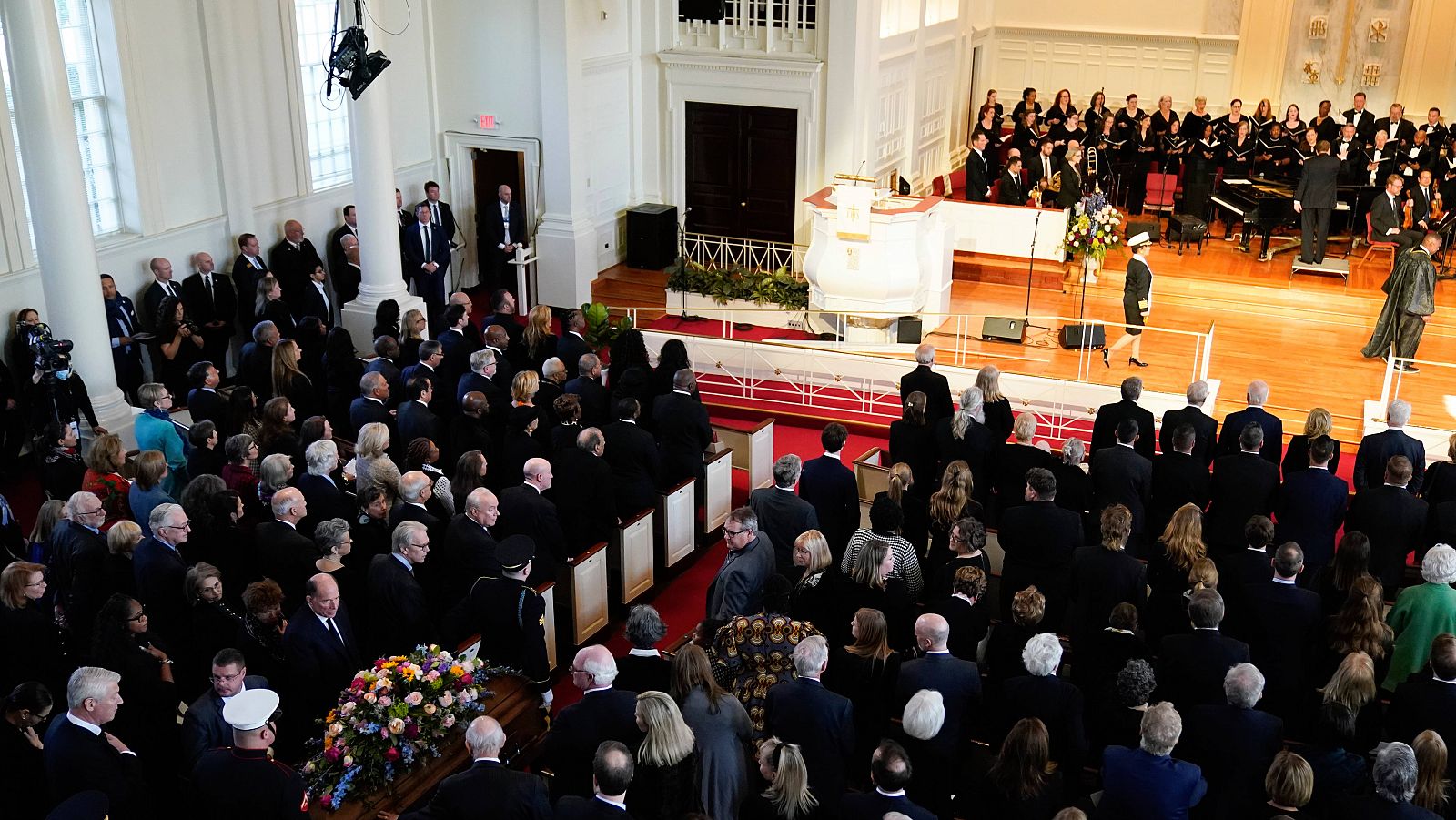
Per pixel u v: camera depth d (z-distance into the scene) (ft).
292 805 17.03
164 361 42.04
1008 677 19.89
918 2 59.26
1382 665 21.76
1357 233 57.31
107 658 19.99
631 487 29.63
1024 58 71.67
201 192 45.21
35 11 33.83
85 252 36.24
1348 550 23.25
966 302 52.80
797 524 25.59
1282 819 16.25
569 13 51.55
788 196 56.80
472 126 55.21
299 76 48.14
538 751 21.74
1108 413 30.07
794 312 51.39
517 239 54.39
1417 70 64.18
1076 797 18.65
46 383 34.14
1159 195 59.52
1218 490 27.27
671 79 56.80
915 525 25.86
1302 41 65.92
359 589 23.08
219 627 21.09
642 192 59.57
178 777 19.47
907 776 16.07
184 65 43.57
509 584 22.17
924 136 63.82
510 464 28.50
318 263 48.16
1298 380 44.47
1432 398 42.86
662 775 16.96
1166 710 16.83
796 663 18.49
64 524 24.23
